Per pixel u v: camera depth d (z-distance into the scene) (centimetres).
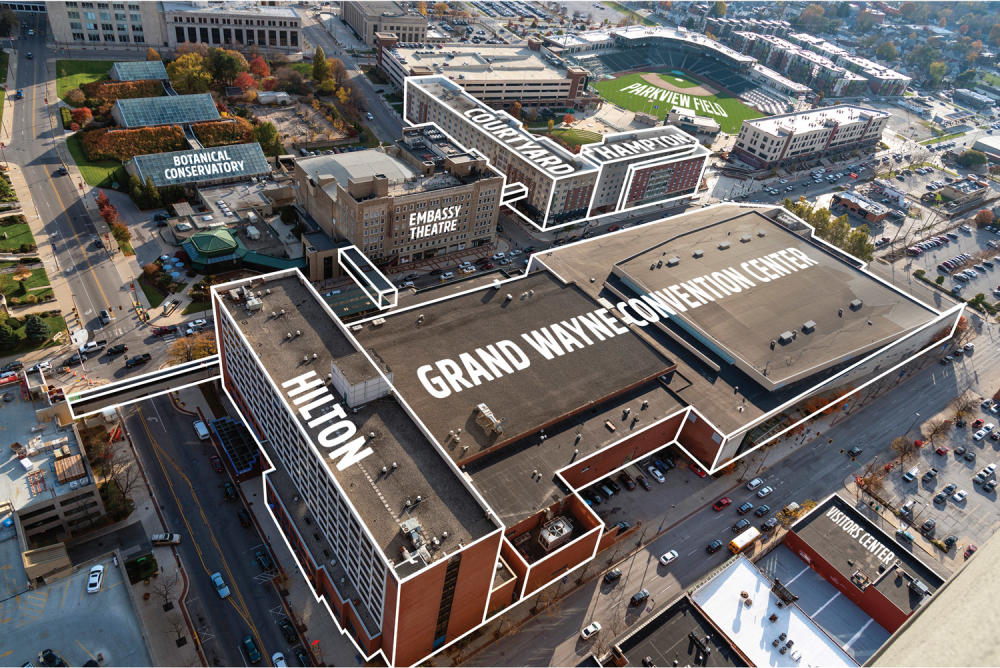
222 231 19000
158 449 13812
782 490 15000
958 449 16550
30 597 10331
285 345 12169
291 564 12269
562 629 11931
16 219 19312
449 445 11925
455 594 9931
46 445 12325
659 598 12619
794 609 11925
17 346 15475
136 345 16038
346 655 11162
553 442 12706
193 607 11412
